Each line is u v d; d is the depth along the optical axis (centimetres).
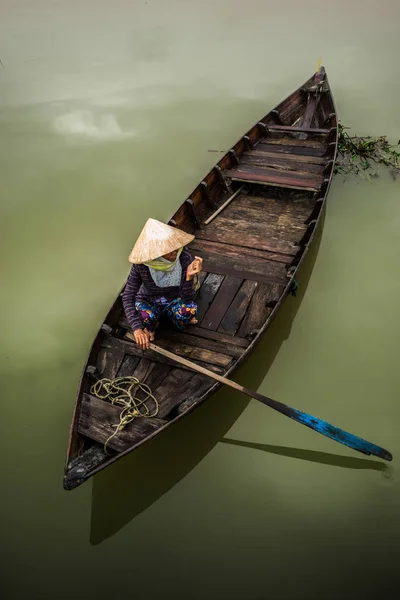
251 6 1220
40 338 480
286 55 959
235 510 352
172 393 388
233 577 315
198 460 386
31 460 387
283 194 636
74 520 352
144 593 311
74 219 614
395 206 601
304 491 361
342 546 327
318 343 456
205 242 538
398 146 683
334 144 622
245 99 829
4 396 430
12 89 905
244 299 463
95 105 840
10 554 334
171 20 1173
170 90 871
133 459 385
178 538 338
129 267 553
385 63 896
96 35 1116
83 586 316
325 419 397
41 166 702
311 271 523
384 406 404
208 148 721
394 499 352
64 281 538
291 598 303
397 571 312
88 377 397
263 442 395
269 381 432
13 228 603
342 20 1097
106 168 692
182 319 420
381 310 480
